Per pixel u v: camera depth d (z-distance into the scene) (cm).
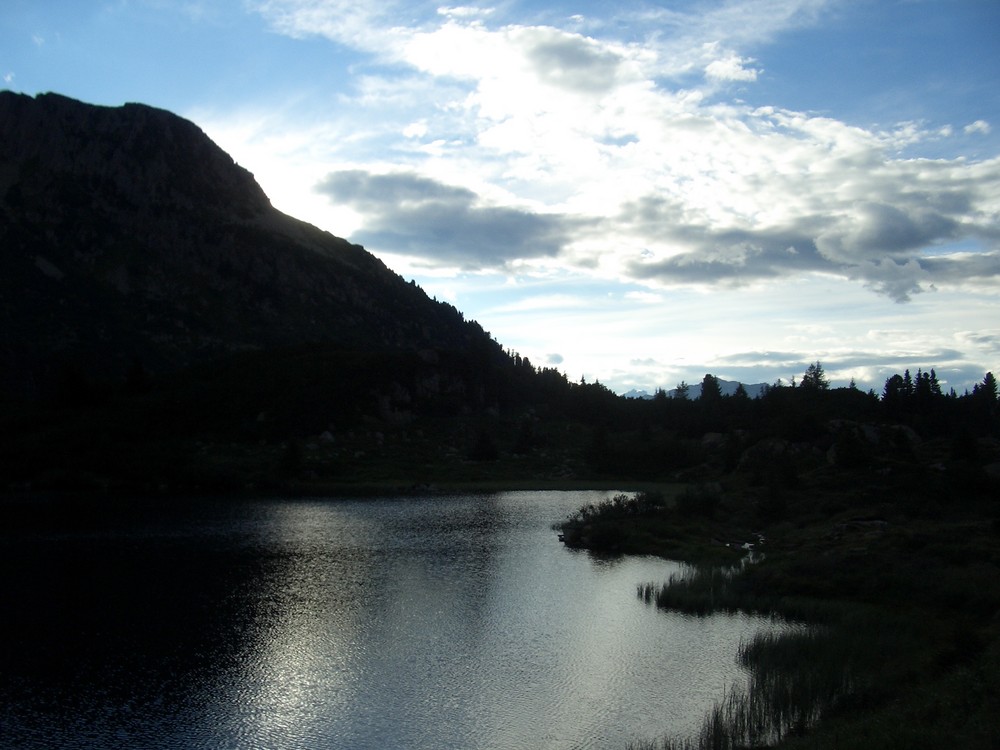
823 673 4138
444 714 4031
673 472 18475
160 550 8381
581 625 5625
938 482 10406
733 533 9531
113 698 4184
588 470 18862
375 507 12825
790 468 11575
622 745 3653
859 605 5700
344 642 5212
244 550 8506
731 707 3703
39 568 7300
